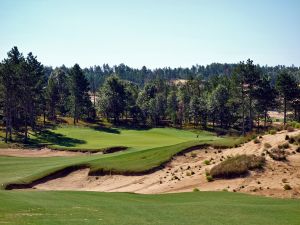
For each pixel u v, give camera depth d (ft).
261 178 113.29
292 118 397.39
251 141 139.23
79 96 436.35
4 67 300.20
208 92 491.31
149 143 281.95
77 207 79.82
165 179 129.70
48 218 65.36
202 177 123.95
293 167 114.62
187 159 142.72
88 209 77.66
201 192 107.65
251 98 345.10
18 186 135.44
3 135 313.53
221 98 425.28
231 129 431.84
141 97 497.87
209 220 68.39
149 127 433.48
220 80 521.24
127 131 380.99
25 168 165.99
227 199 95.09
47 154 229.66
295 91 350.64
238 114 430.20
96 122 451.53
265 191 105.91
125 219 67.77
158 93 524.11
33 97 349.61
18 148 257.34
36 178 143.64
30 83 331.36
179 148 148.97
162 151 152.25
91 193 106.93
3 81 297.53
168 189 119.96
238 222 66.80
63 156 209.67
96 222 63.41
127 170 139.13
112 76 459.73
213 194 103.55
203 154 143.74
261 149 128.67
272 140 132.36
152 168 137.90
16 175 150.92
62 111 474.49
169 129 414.41
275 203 88.58
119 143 283.18
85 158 186.39
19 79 316.40
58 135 324.60
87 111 463.42
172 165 139.74
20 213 69.36
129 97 482.28
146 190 122.72
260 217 71.41
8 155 223.30
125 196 102.94
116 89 453.58
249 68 332.19
